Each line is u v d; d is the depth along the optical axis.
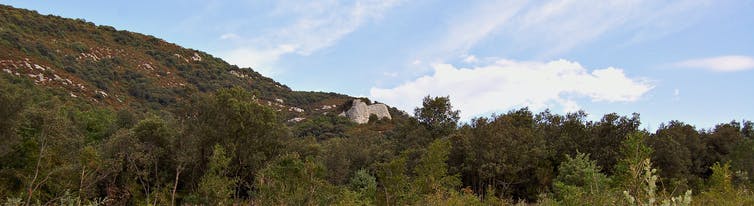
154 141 25.53
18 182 19.52
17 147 20.06
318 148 33.44
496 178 33.31
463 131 35.84
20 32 75.31
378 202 17.34
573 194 12.39
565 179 23.09
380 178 16.94
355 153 40.59
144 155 23.30
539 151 32.25
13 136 19.67
